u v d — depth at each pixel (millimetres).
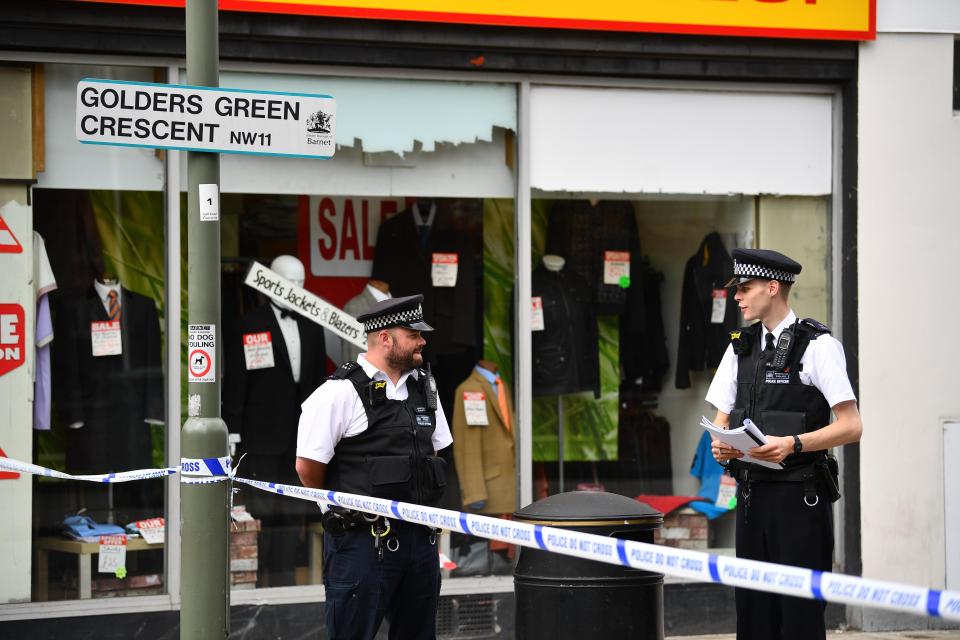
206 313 16531
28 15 22531
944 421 26859
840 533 26688
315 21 23859
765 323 18344
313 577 24875
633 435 26969
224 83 24203
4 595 23234
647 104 26453
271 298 25047
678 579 26062
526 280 26000
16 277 23438
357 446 17375
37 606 23156
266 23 23625
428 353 25766
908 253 26844
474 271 25906
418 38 24391
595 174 26234
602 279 26609
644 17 25250
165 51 23297
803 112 27141
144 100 16297
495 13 24516
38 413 23578
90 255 23891
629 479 26938
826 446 17438
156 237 24125
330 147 17094
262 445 24922
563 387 26406
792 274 18094
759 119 26969
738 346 18469
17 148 23406
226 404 24844
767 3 25875
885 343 26688
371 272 25484
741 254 18234
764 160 26984
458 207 25766
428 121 25438
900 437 26656
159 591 23859
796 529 17734
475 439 25953
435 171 25578
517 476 26000
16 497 23359
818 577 12289
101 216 23922
